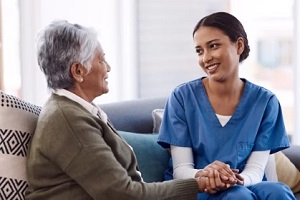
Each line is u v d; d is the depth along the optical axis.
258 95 2.12
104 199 1.61
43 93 3.27
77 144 1.62
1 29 3.34
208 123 2.08
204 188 1.81
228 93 2.11
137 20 3.62
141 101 2.52
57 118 1.65
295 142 3.09
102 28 3.48
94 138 1.65
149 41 3.63
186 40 3.55
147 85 3.67
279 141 2.11
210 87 2.13
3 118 1.77
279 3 3.40
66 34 1.73
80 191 1.65
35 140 1.70
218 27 2.03
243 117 2.09
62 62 1.73
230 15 2.08
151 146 2.25
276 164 2.29
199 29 2.06
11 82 3.43
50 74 1.76
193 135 2.10
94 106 1.81
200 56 2.08
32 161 1.69
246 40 2.11
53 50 1.73
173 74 3.61
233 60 2.06
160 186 1.71
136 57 3.65
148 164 2.20
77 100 1.74
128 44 3.61
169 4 3.56
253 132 2.07
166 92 3.63
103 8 3.47
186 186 1.76
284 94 3.47
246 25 3.42
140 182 1.70
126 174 1.67
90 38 1.75
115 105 2.41
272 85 3.52
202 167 2.07
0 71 3.36
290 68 3.44
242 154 2.04
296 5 3.02
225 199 1.80
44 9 3.23
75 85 1.77
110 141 1.74
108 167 1.62
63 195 1.65
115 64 3.57
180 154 2.08
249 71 3.53
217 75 2.05
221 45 2.03
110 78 3.57
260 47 3.49
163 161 2.24
